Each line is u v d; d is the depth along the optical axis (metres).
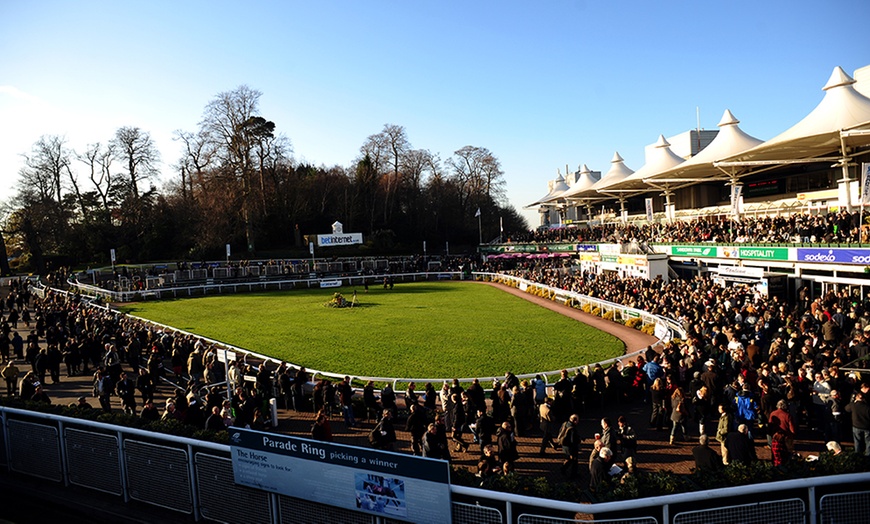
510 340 27.94
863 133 29.66
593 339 27.89
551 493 7.62
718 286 31.47
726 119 47.22
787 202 48.25
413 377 21.19
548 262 64.69
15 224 62.53
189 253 68.00
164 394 19.31
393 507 7.74
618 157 70.31
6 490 10.88
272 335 30.53
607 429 11.62
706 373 15.03
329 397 16.20
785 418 11.41
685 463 12.48
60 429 10.63
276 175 79.00
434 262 68.69
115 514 9.64
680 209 68.19
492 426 12.66
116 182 73.81
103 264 68.12
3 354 24.02
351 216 82.94
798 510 7.11
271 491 8.60
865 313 20.95
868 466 7.75
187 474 9.33
